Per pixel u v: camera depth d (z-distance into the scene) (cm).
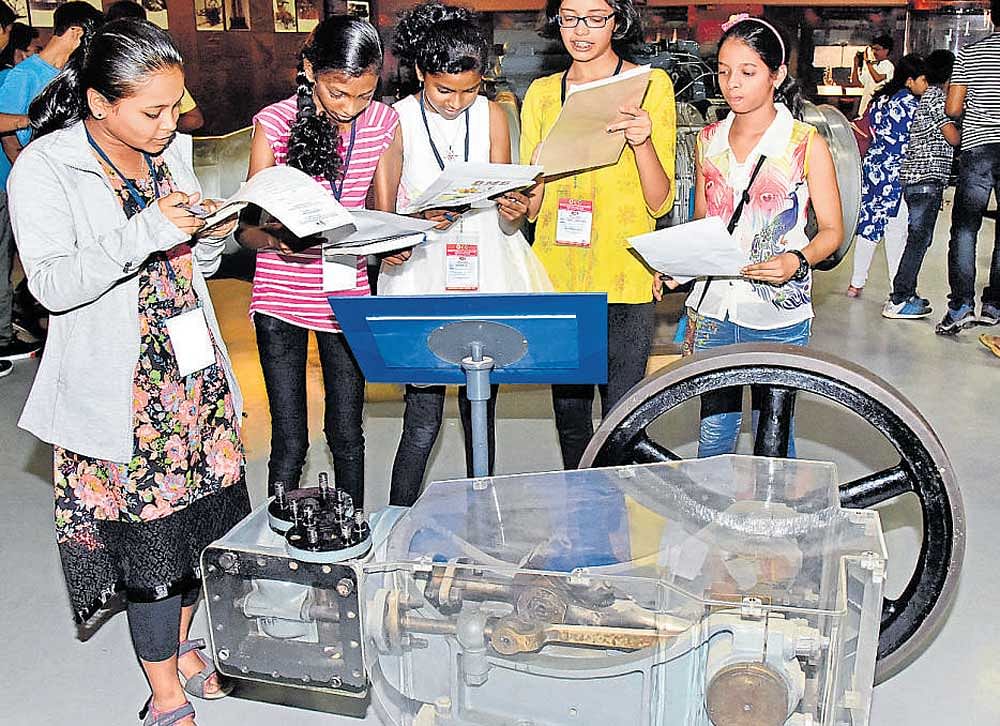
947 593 176
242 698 217
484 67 216
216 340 195
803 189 230
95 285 164
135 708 216
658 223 339
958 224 485
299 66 216
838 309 554
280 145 223
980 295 580
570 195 237
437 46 209
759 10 851
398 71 244
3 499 325
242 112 749
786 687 137
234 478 198
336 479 254
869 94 872
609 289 239
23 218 170
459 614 147
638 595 145
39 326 493
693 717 144
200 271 192
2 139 436
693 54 449
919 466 173
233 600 153
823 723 140
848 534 152
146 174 183
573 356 182
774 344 182
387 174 231
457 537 158
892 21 858
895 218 532
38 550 290
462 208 221
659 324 457
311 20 753
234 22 729
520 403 406
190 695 218
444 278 236
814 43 864
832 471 174
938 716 208
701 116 385
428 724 152
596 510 166
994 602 251
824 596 142
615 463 192
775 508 163
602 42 223
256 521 164
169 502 185
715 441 245
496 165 191
